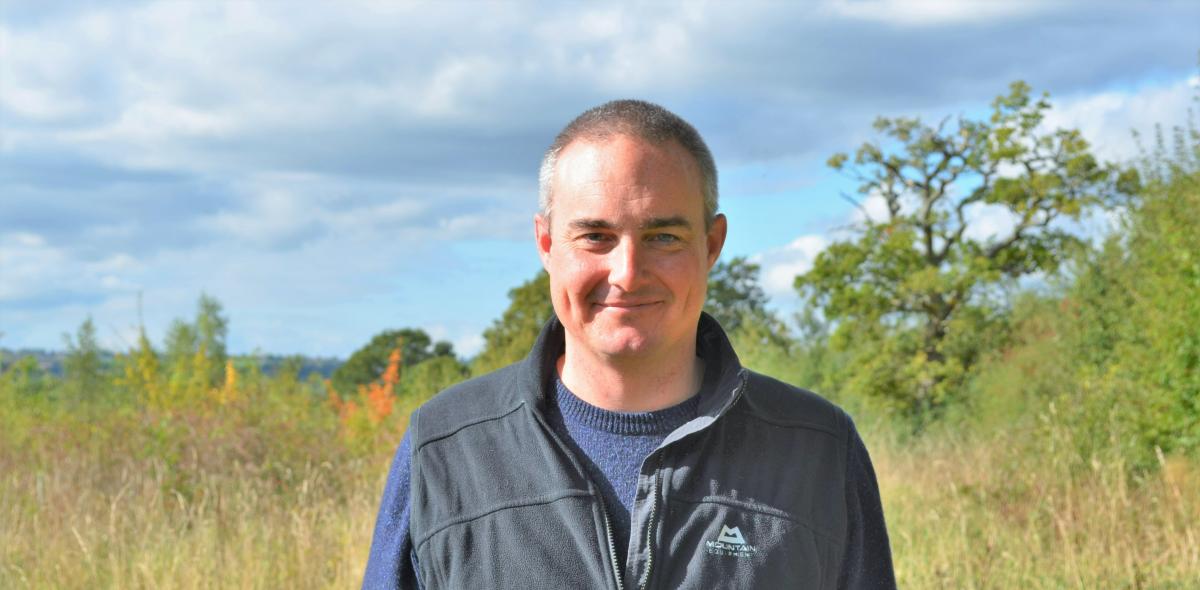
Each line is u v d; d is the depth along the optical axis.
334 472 9.15
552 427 2.11
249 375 13.38
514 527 2.03
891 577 2.25
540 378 2.13
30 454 9.50
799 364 22.50
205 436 9.27
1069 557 5.98
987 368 19.55
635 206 1.96
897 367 21.61
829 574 2.09
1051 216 23.08
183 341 22.20
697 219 2.02
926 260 24.14
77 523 6.77
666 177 1.97
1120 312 12.16
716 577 1.98
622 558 2.01
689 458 2.05
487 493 2.08
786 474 2.09
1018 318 20.30
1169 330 9.13
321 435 10.39
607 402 2.09
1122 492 7.18
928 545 6.59
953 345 21.56
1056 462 8.55
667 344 2.04
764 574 1.99
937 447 13.81
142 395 13.48
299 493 8.12
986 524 7.15
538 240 2.17
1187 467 8.15
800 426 2.16
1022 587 5.86
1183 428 8.69
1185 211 10.21
